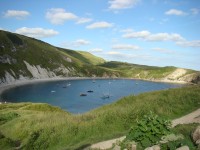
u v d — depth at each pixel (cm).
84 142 1991
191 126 1644
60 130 2439
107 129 2400
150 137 1256
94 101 13812
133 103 3428
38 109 5525
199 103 2948
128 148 1269
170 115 2641
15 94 16075
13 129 2948
